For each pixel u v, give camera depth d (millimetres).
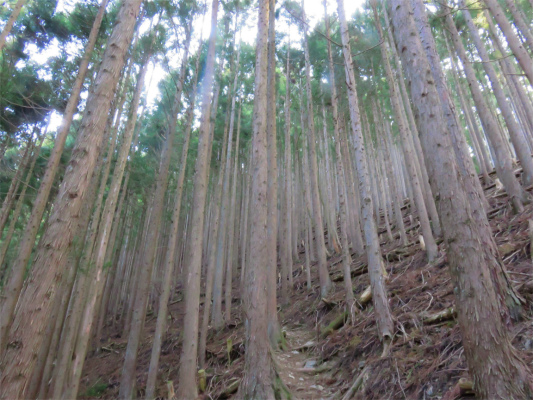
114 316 16750
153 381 6516
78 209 3135
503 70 13219
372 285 5523
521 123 15688
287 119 13016
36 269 2811
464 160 5023
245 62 14656
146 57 9703
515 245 5637
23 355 2562
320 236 10023
